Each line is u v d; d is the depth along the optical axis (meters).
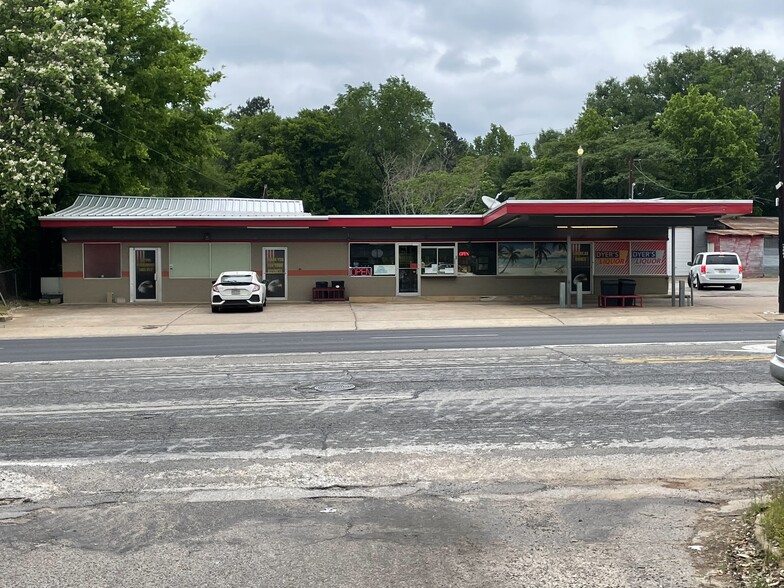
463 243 31.88
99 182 36.84
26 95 27.58
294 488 7.04
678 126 62.72
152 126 38.00
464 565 5.29
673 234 27.84
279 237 31.14
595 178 61.81
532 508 6.46
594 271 31.94
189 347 17.20
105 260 30.56
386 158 74.44
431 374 12.60
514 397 10.68
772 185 68.38
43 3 28.30
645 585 4.93
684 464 7.63
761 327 20.69
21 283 31.83
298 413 9.86
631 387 11.27
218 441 8.60
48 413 10.01
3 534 5.96
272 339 19.03
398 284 31.72
